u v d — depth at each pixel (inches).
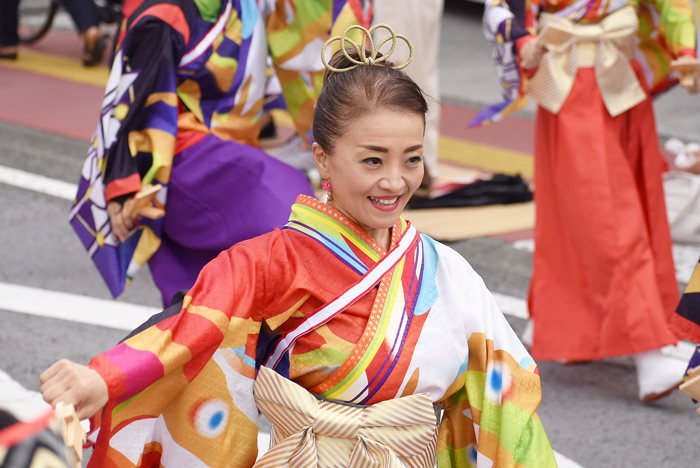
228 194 175.8
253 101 186.4
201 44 178.9
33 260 274.1
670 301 218.5
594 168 207.0
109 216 179.8
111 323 231.5
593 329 209.2
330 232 98.5
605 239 205.3
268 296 97.6
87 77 549.3
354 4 186.9
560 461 177.2
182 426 95.3
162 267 185.3
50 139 407.8
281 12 186.7
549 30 198.1
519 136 472.4
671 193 315.9
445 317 100.3
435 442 101.0
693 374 115.8
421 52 330.0
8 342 214.5
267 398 97.2
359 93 91.9
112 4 594.6
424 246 103.0
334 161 94.8
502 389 101.3
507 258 297.3
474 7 895.7
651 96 223.9
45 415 54.8
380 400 96.3
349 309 96.7
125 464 93.0
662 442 187.2
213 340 91.9
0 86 506.3
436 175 368.5
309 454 94.5
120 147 176.2
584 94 208.5
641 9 217.8
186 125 180.2
